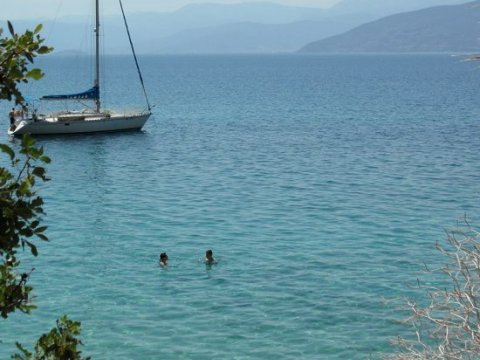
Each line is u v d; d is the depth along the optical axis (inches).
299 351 966.4
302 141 3282.5
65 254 1401.3
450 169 2460.6
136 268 1318.9
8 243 308.2
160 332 1027.3
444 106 5492.1
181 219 1711.4
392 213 1770.4
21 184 312.2
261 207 1845.5
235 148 3021.7
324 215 1748.3
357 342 984.9
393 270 1290.6
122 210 1811.0
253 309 1108.5
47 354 356.8
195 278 1262.3
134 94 7155.5
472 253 555.2
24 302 335.0
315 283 1222.9
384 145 3122.5
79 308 1117.1
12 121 3233.3
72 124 3260.3
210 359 944.9
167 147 3038.9
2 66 313.0
